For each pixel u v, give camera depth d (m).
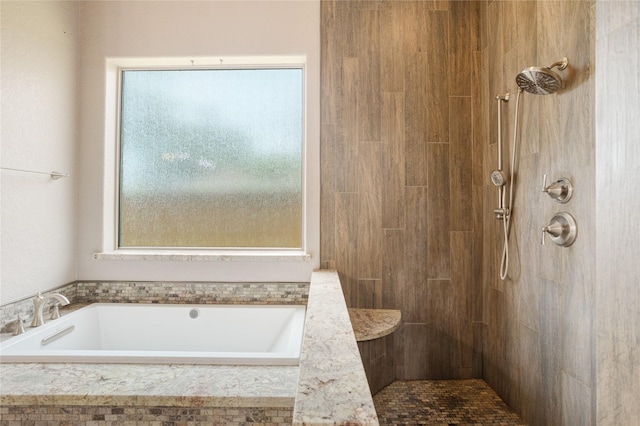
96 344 2.28
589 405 1.48
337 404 0.73
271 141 2.59
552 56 1.73
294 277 2.43
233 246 2.57
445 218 2.45
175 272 2.43
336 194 2.44
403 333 2.43
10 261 1.89
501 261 2.18
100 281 2.42
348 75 2.45
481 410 2.05
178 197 2.58
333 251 2.44
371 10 2.47
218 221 2.58
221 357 1.43
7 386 1.23
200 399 1.17
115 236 2.55
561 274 1.67
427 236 2.45
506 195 2.15
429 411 2.04
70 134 2.35
